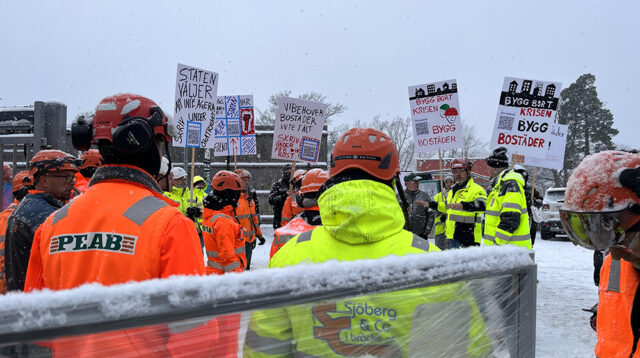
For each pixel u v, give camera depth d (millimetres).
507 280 1221
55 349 669
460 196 6652
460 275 1089
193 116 8133
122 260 1438
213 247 4566
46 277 1528
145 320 720
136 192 1577
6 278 2693
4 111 6035
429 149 7918
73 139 1691
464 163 6641
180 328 761
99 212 1516
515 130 7742
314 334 948
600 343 1610
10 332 625
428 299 1083
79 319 668
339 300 965
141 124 1587
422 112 7957
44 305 649
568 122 46781
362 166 1470
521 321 1233
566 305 6461
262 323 870
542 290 7434
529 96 7703
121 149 1576
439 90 7879
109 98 1656
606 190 1354
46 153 2990
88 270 1451
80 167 4027
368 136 1507
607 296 1610
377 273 975
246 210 8016
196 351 785
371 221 1407
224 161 16547
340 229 1391
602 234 1384
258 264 9445
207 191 12578
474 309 1151
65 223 1543
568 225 1447
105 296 690
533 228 8703
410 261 1035
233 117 9453
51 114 5293
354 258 1388
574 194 1406
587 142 46344
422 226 7938
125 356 721
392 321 1037
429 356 1095
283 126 8219
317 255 1450
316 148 8219
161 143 1774
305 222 3312
